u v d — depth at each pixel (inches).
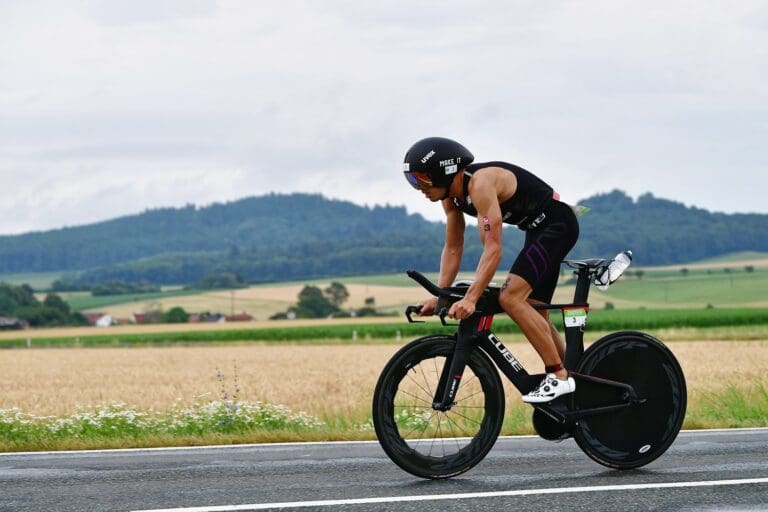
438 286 247.4
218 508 197.6
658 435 251.1
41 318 6112.2
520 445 299.7
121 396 987.9
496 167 239.6
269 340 2987.2
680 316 2910.9
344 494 214.1
